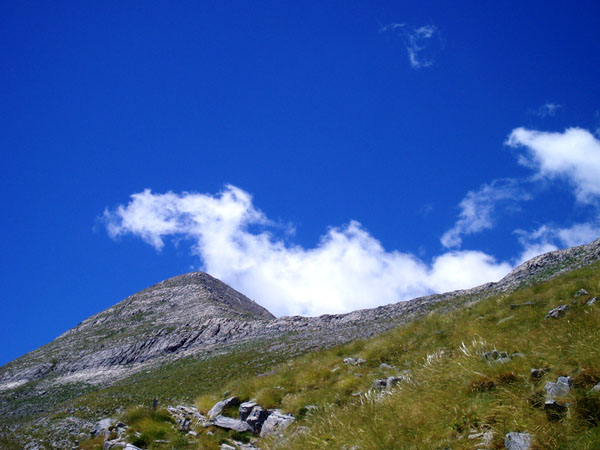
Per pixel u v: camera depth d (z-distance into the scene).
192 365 67.75
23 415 63.91
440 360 11.55
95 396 56.22
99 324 132.00
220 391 19.69
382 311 70.25
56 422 42.72
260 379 19.05
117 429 18.39
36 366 106.62
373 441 8.89
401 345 19.05
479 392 9.01
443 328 19.31
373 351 19.03
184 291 138.62
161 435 17.19
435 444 8.06
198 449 14.91
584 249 47.81
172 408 19.75
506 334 12.65
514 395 8.16
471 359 10.17
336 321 76.12
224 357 64.31
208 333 99.88
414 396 10.08
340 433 10.09
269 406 16.11
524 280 44.41
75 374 98.88
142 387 54.62
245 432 15.21
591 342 8.55
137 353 101.75
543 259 51.38
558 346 9.16
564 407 7.31
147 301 138.75
